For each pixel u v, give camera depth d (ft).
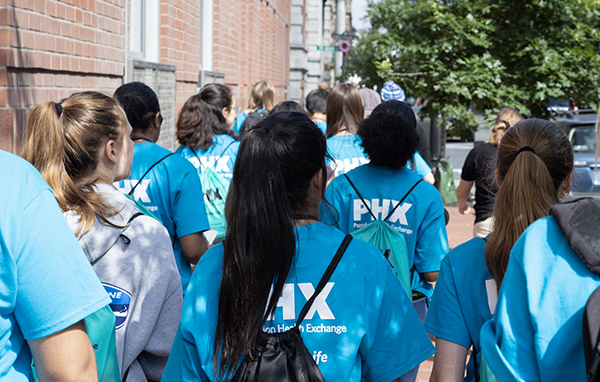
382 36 34.32
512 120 16.58
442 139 40.09
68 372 4.55
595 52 31.63
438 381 5.94
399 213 9.57
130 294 6.25
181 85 24.53
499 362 4.74
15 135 10.73
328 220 5.67
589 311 4.17
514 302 4.75
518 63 32.14
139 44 20.84
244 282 4.91
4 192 4.35
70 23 13.00
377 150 9.73
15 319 4.47
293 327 4.97
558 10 31.07
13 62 10.64
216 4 32.12
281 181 5.05
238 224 5.00
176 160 9.19
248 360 4.86
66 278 4.50
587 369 4.10
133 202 6.70
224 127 13.05
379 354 5.24
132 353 6.30
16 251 4.32
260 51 54.65
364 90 17.52
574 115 41.50
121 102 9.16
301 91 92.07
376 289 5.18
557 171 5.87
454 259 6.11
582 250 4.43
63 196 6.18
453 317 5.98
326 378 4.91
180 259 9.36
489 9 31.78
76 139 6.36
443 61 32.89
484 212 16.30
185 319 5.12
